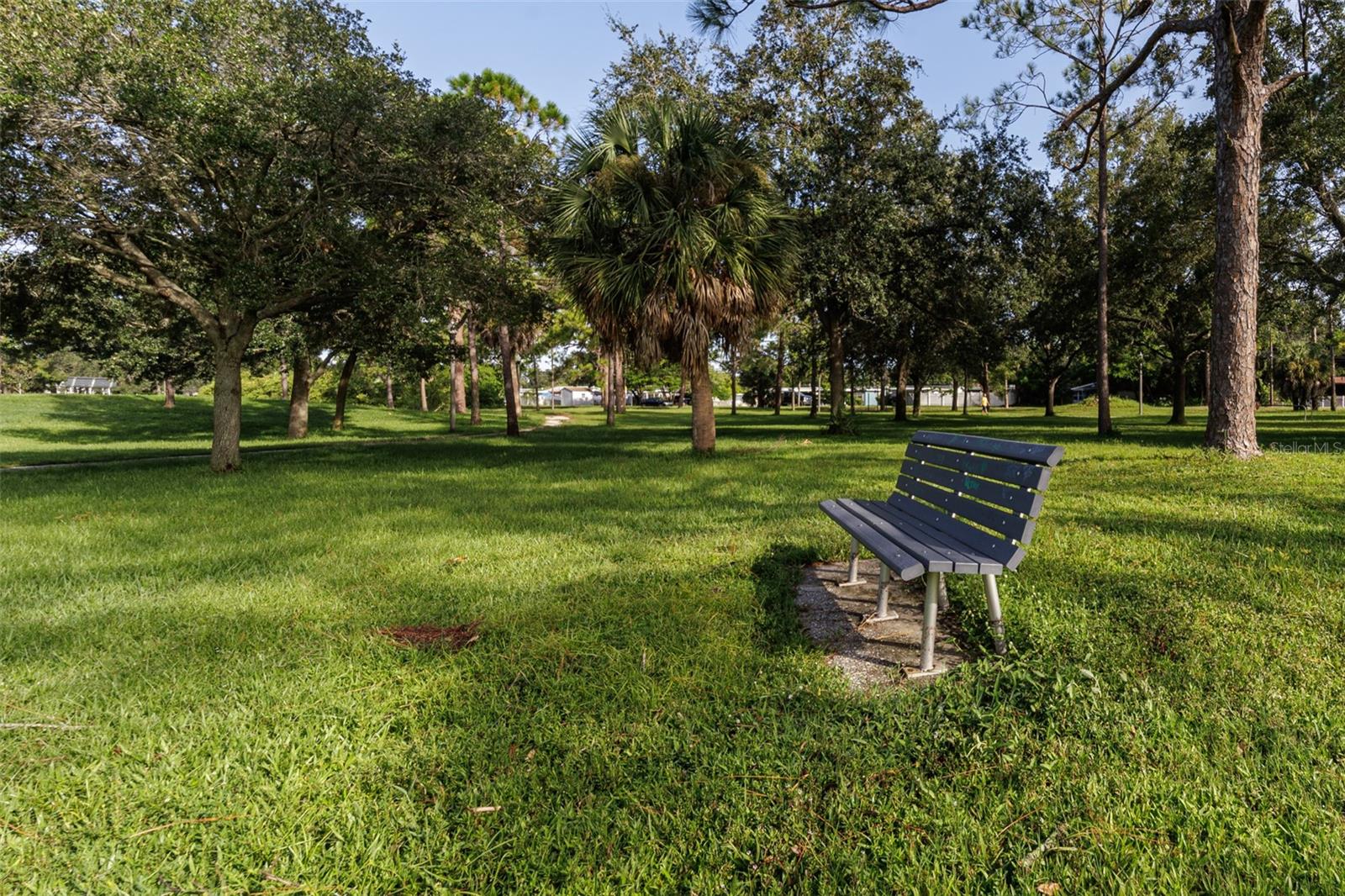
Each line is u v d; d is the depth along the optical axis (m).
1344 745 2.16
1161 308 23.22
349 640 3.35
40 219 9.64
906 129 18.17
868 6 8.00
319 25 11.33
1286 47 14.09
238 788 2.16
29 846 1.90
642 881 1.76
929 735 2.32
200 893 1.74
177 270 13.55
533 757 2.31
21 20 8.80
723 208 11.84
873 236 17.14
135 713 2.63
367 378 51.38
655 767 2.21
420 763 2.28
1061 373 37.81
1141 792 2.00
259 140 9.92
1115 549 4.57
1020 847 1.81
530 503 7.59
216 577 4.67
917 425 26.98
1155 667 2.71
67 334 14.90
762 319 13.06
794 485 8.38
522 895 1.72
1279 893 1.63
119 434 25.03
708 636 3.27
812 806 2.01
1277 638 2.94
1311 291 18.81
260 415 29.78
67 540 5.88
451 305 14.26
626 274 11.59
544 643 3.24
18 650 3.29
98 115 9.34
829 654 3.08
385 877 1.77
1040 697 2.48
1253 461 8.85
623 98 17.61
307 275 11.48
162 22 9.94
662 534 5.75
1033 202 17.91
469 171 12.26
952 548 2.95
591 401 81.31
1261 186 15.76
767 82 18.27
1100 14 14.13
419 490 8.97
